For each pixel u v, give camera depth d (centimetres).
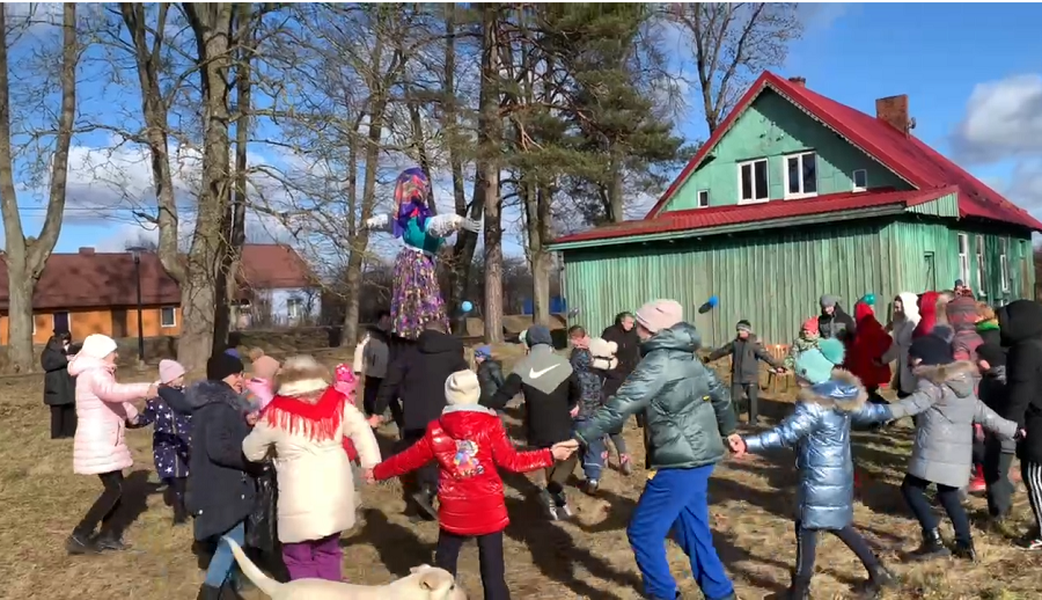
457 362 674
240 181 1504
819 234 1806
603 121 2292
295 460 460
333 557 468
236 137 1569
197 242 1620
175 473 709
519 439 1047
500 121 2125
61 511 773
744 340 1120
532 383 708
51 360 1098
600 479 855
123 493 816
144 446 1016
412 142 1465
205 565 632
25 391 1570
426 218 699
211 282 1666
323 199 1426
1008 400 561
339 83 1432
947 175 2448
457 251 2558
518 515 745
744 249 1922
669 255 2058
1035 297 2814
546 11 2194
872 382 1004
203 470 502
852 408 476
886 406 529
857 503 722
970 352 671
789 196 2166
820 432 480
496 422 474
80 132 1487
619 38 2269
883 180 1980
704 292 1994
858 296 1750
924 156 2597
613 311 2166
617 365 958
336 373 720
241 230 1972
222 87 1576
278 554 580
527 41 2291
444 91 1841
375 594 391
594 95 2314
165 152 1523
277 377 477
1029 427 567
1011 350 564
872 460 880
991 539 603
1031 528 616
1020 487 759
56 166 2141
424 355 671
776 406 1269
